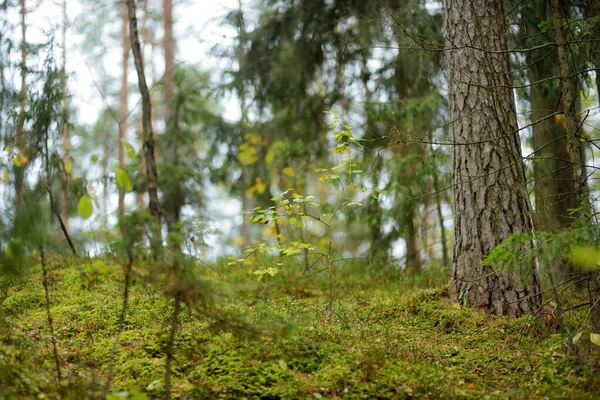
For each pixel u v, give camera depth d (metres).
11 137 5.42
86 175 6.47
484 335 5.23
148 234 3.48
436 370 4.29
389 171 8.93
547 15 7.98
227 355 4.33
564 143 8.24
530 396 3.88
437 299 6.20
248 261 5.64
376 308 6.17
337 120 5.88
